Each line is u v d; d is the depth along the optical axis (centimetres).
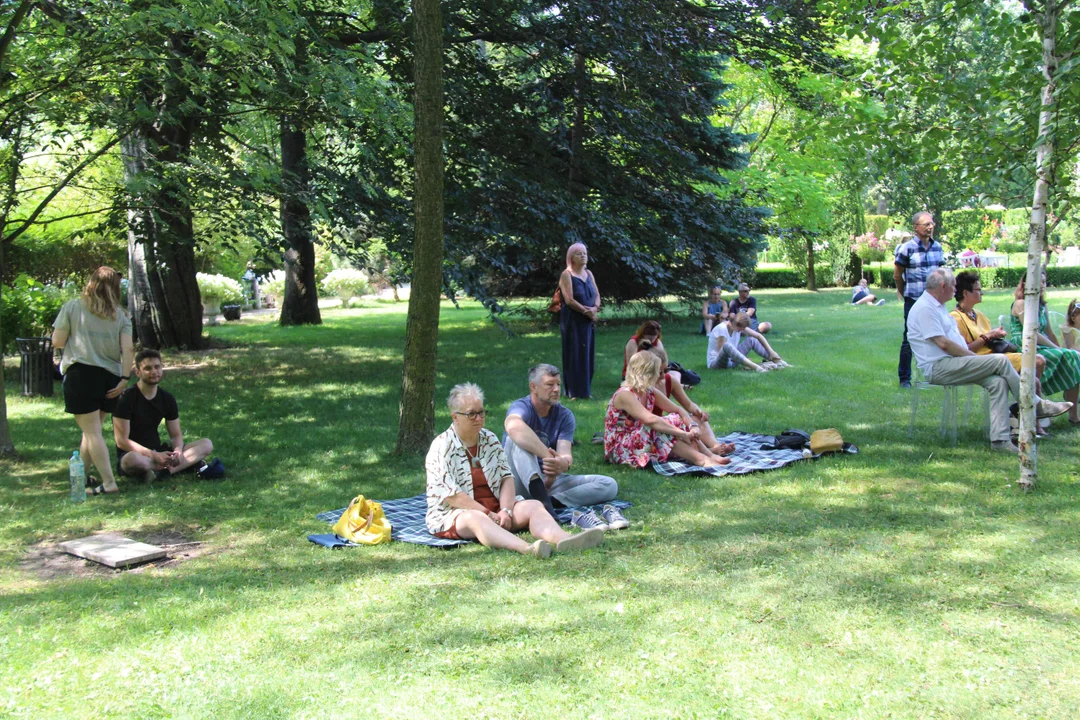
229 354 1597
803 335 1647
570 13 1342
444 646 377
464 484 537
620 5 1306
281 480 703
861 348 1409
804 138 807
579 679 343
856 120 749
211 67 990
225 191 1071
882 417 867
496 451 550
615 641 375
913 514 546
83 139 985
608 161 1628
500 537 511
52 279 2489
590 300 1020
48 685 352
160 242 1133
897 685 332
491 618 404
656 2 1341
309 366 1418
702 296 2022
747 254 1911
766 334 1678
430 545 523
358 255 1334
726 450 718
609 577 455
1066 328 878
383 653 372
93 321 677
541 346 1636
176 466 717
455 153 1369
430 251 735
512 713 320
